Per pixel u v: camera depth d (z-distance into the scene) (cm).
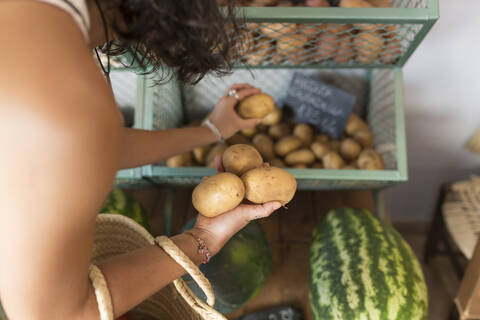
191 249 43
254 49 71
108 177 27
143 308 67
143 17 31
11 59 23
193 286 59
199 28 34
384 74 85
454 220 112
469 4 84
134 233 55
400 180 75
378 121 90
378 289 63
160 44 35
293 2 64
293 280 80
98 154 25
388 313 62
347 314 63
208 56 39
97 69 27
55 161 24
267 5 62
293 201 95
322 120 87
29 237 25
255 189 47
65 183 24
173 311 61
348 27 67
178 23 33
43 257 26
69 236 26
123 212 77
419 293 65
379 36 65
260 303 77
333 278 67
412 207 144
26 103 23
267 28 66
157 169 75
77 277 29
